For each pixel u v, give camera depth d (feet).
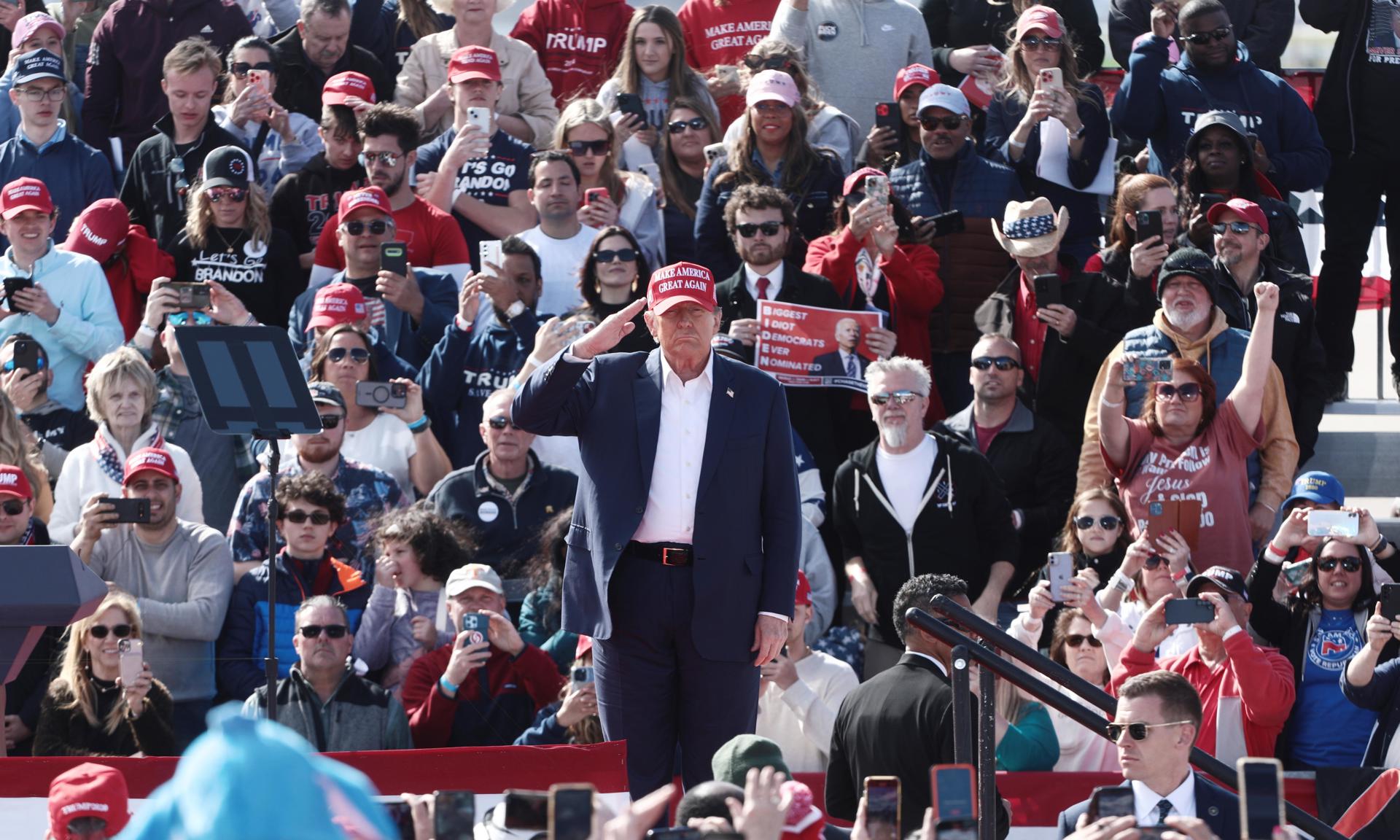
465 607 46.78
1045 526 56.75
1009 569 54.29
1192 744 33.60
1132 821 26.23
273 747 12.55
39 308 59.93
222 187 64.34
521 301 61.05
